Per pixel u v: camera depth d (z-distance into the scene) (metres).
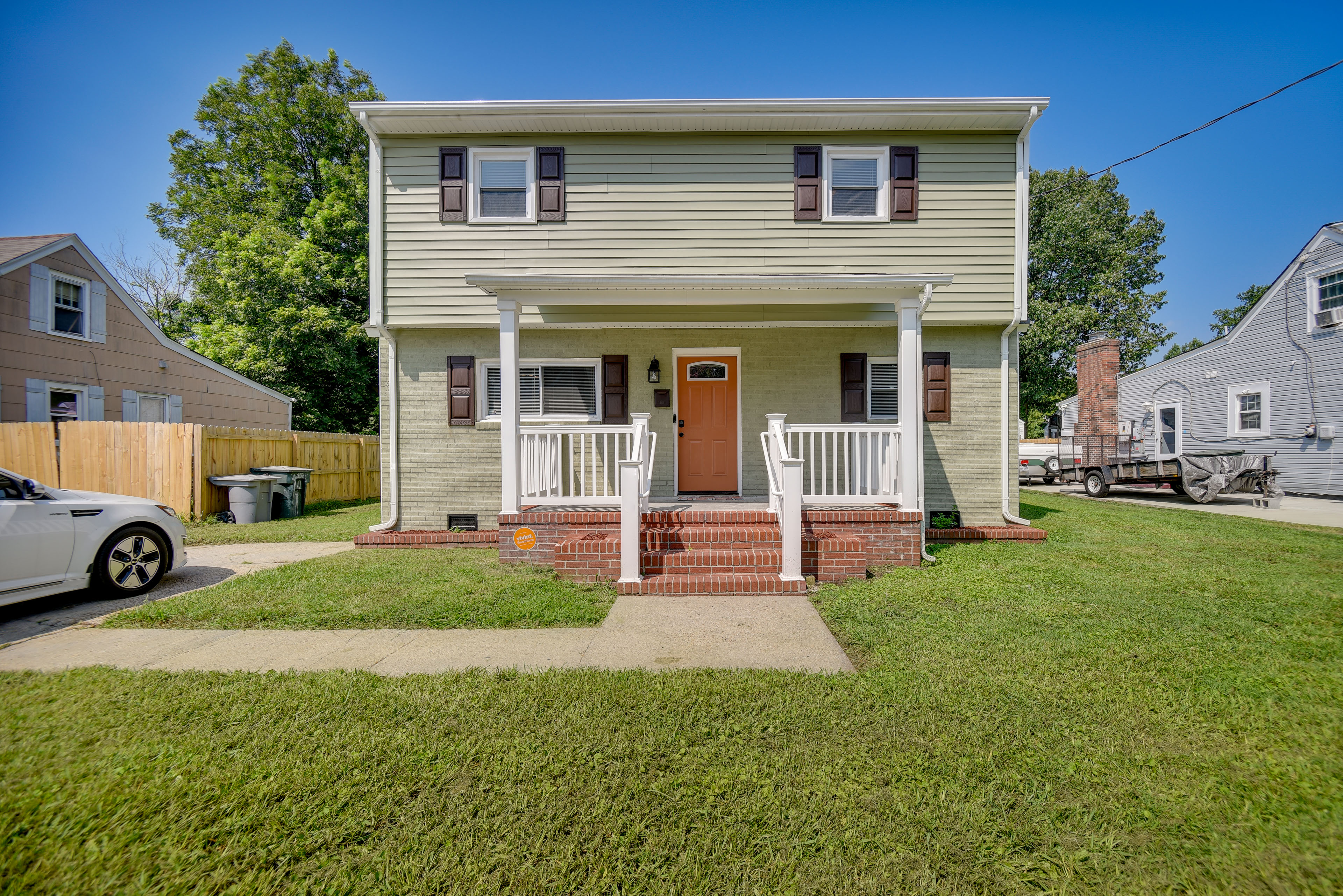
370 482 15.91
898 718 2.87
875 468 8.16
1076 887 1.83
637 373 8.20
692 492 8.27
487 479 7.98
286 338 18.55
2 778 2.42
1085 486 16.00
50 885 1.87
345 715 2.95
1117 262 28.14
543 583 5.68
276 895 1.82
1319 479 13.94
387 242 7.76
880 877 1.87
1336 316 13.57
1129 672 3.38
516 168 7.88
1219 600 4.91
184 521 10.55
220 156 23.09
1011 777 2.36
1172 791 2.29
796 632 4.31
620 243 7.75
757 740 2.69
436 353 8.00
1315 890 1.80
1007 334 7.83
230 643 4.13
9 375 11.58
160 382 14.27
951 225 7.71
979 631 4.13
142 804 2.24
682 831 2.08
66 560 4.96
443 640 4.19
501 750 2.60
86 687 3.31
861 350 8.18
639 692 3.19
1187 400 17.25
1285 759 2.50
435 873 1.88
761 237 7.75
